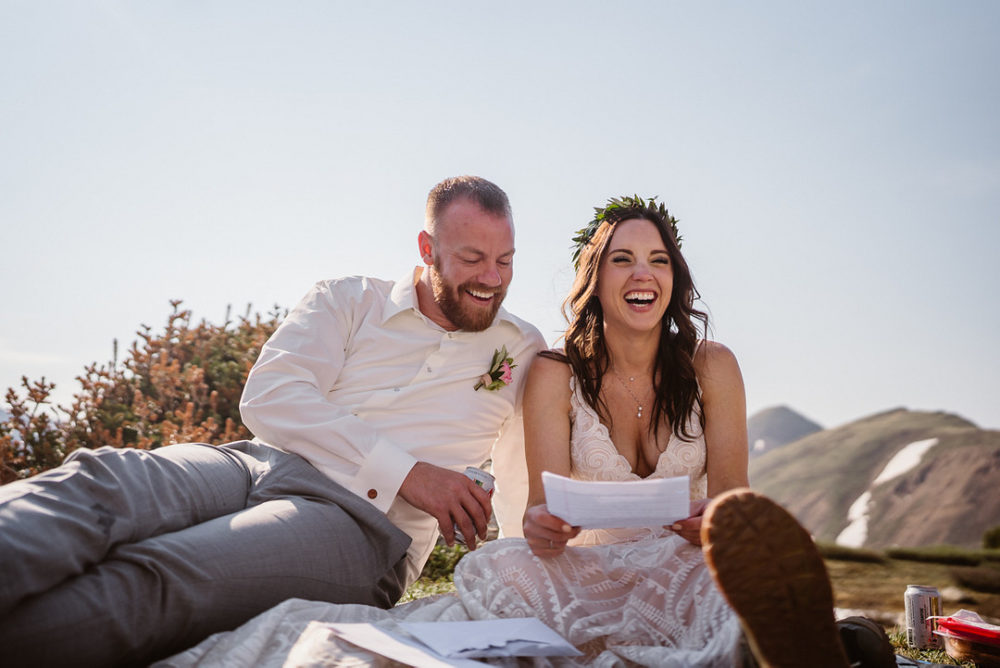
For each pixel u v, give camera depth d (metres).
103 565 2.52
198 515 3.06
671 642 2.74
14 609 2.25
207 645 2.44
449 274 3.77
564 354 3.88
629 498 2.64
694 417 3.76
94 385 6.48
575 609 2.80
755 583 1.83
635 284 3.68
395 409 3.75
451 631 2.49
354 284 4.00
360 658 2.19
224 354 7.16
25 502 2.43
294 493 3.35
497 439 4.13
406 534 3.45
